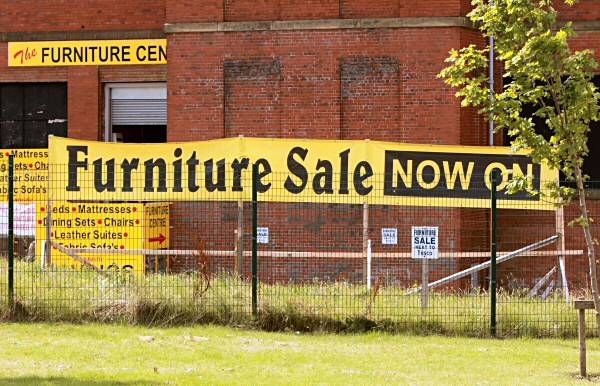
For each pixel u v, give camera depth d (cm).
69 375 1590
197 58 3356
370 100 3259
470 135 3238
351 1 3269
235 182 2639
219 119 3344
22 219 3212
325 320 2106
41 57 3762
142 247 3080
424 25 3212
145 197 2652
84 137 3750
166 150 2656
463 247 3142
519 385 1599
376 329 2100
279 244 3225
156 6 3709
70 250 2605
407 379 1630
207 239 3262
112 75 3744
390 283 2920
